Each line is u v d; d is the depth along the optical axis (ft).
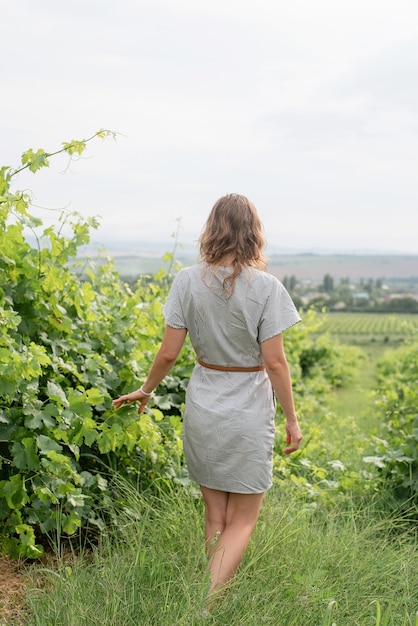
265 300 11.41
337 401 48.49
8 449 13.69
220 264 11.50
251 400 11.60
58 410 13.03
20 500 12.59
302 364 54.34
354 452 22.63
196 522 13.33
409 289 411.75
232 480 11.59
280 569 12.03
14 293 14.34
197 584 10.80
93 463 15.23
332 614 10.80
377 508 17.22
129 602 10.41
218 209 11.71
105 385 15.17
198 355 11.93
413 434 17.72
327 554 12.82
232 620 10.37
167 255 22.38
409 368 40.91
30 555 12.53
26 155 13.73
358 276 556.51
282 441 20.08
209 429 11.54
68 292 15.79
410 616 11.15
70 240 15.21
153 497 14.40
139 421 14.35
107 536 13.23
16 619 10.73
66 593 10.73
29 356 12.48
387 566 12.82
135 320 17.07
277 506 14.88
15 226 14.05
